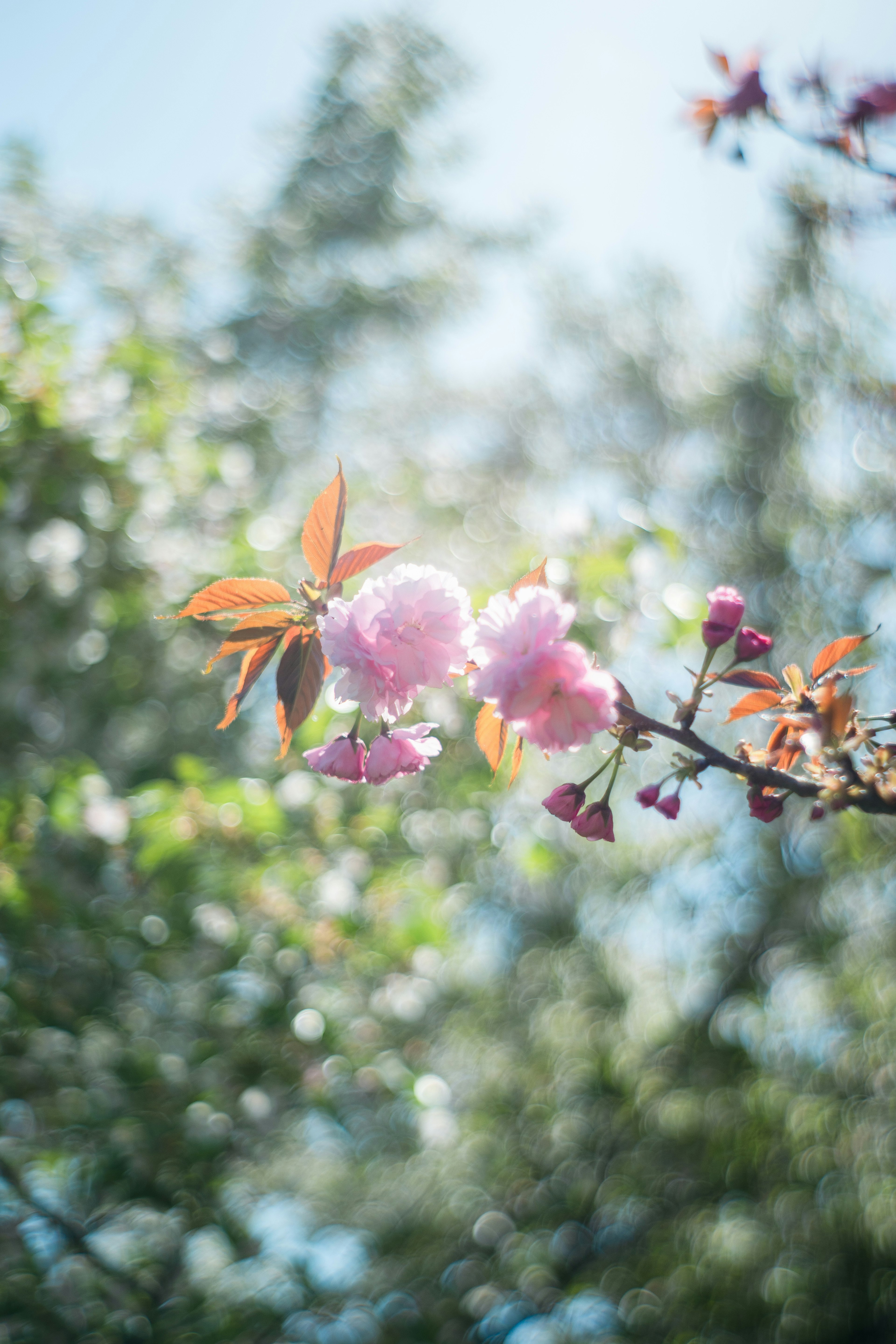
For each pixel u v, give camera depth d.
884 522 7.68
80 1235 4.07
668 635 4.18
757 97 2.10
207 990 4.72
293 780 4.66
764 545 8.20
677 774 1.64
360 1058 4.67
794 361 7.98
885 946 7.31
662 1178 7.58
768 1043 7.53
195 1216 4.25
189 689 5.62
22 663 5.04
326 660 1.76
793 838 7.91
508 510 8.06
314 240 11.40
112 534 5.05
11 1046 4.08
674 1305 6.80
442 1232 7.52
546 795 6.09
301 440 10.52
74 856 4.55
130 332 5.87
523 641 1.52
